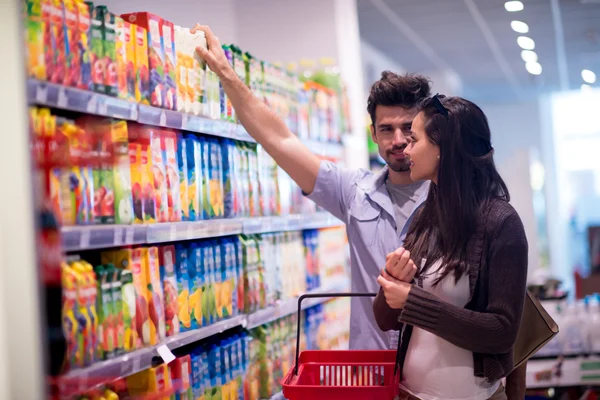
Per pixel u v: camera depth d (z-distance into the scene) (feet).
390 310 8.66
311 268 14.82
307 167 11.14
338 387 7.77
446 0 28.43
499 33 35.35
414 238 8.46
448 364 7.97
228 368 11.05
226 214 11.22
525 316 8.98
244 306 11.58
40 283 6.49
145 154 9.13
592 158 65.05
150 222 9.11
